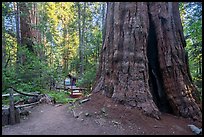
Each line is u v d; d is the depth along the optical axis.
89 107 8.49
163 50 9.05
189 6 16.53
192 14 16.44
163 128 7.32
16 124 7.79
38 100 11.45
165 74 8.94
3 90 12.10
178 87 8.85
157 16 9.22
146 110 7.90
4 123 7.67
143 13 8.97
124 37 8.86
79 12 30.44
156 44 9.31
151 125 7.38
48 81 19.67
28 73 15.48
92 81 16.70
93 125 7.25
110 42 9.42
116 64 8.86
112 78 8.91
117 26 9.08
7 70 14.38
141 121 7.50
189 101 8.72
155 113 7.91
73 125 7.33
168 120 8.02
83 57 23.61
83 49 23.38
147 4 9.33
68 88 21.30
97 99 8.91
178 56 9.17
